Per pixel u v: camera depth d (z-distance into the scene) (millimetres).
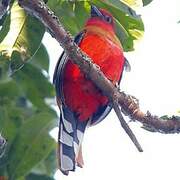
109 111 10898
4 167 10930
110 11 11133
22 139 11055
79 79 10586
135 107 9641
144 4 10250
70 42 9062
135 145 9148
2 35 9688
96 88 10516
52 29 8922
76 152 10312
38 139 11070
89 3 11023
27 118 12461
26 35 9703
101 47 10883
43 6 8797
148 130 9750
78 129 10797
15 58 9625
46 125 11117
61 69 10727
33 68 12320
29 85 12469
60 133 10484
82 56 9250
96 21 11156
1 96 12508
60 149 10273
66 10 10961
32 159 11016
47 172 11906
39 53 12086
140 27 11102
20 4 8828
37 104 12492
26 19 9703
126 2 10156
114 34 11164
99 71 9438
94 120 11000
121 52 11039
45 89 12469
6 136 12078
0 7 9055
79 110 10758
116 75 11016
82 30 11133
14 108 12406
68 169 10148
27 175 11859
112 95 9547
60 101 10766
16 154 10984
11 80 12461
